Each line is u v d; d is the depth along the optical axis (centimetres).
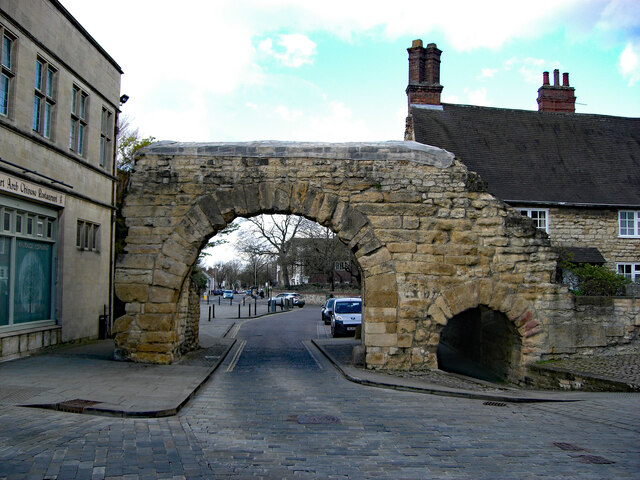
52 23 1407
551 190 2308
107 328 1816
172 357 1275
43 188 1351
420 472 539
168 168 1283
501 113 2694
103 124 1842
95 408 759
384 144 1309
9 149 1196
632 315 1330
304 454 600
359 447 634
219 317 3478
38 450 554
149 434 655
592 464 573
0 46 1166
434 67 2709
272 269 10200
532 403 964
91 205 1691
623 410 857
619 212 2286
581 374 1102
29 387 888
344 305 2317
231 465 550
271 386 1085
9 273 1238
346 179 1291
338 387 1085
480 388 1093
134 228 1273
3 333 1190
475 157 2417
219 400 928
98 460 534
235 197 1274
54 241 1468
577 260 2170
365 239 1277
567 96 2805
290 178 1287
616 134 2658
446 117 2594
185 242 1266
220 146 1291
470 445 650
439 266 1283
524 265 1304
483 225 1302
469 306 1277
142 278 1262
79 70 1582
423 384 1098
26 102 1276
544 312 1298
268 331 2511
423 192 1299
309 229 6019
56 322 1468
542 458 595
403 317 1266
